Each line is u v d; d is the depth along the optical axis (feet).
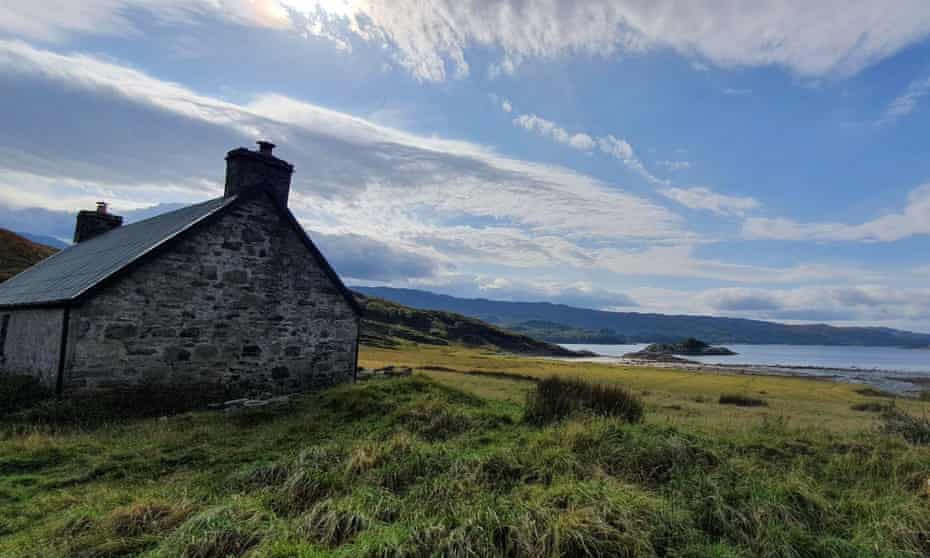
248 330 56.13
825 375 249.14
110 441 35.06
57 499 24.44
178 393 49.60
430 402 39.93
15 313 55.98
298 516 21.24
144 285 48.98
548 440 29.68
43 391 45.98
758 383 156.46
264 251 57.88
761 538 20.43
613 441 28.86
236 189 56.85
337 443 30.14
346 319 65.41
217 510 19.69
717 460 27.37
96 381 45.93
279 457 30.76
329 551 17.67
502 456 26.27
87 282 48.21
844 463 30.17
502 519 19.47
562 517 19.30
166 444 34.04
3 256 182.50
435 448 28.17
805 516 22.59
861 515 23.62
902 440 35.14
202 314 52.70
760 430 37.35
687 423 47.42
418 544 17.84
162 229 58.29
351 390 45.37
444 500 22.09
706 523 21.70
